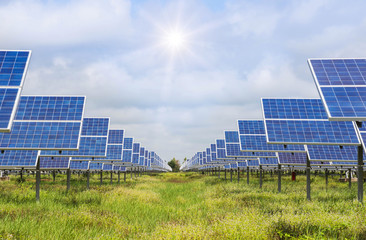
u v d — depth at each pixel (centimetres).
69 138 1670
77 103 1833
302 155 2734
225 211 1544
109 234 1073
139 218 1430
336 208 1507
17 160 1884
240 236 951
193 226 1112
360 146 1642
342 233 965
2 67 1372
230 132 3778
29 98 1859
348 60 1492
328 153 2016
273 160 3616
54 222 1163
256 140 2656
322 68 1465
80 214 1315
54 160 2586
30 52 1434
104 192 2411
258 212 1380
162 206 1852
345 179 4275
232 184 3484
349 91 1338
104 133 2567
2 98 1244
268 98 2069
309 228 1054
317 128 1836
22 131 1684
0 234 916
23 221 1142
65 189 2669
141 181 4559
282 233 985
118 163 4075
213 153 5659
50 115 1769
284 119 1923
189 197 2420
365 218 1138
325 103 1303
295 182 3912
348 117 1236
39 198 1842
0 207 1418
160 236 1005
